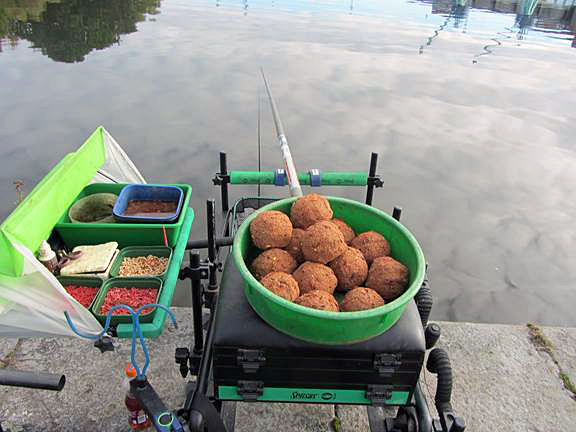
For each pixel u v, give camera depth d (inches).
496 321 165.2
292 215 75.0
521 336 120.7
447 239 203.8
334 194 230.4
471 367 110.7
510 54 568.1
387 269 65.6
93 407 95.7
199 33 601.6
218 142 278.1
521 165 265.3
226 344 60.1
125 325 70.6
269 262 67.1
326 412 96.8
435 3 1069.8
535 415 99.9
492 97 382.6
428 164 263.6
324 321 55.0
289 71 435.2
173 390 100.3
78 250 85.6
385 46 578.9
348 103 354.0
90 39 534.3
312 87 387.5
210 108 330.0
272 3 970.7
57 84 366.9
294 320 57.0
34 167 242.5
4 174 235.0
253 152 267.4
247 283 59.6
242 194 227.9
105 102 331.6
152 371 104.3
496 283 181.3
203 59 464.1
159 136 281.6
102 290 77.6
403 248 69.9
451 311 168.9
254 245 74.4
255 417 95.3
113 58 452.1
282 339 59.9
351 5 994.7
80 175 97.1
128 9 758.5
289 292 59.9
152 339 112.3
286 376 63.6
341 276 67.1
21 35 535.2
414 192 236.1
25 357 105.9
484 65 498.6
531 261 193.2
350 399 66.7
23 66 412.2
